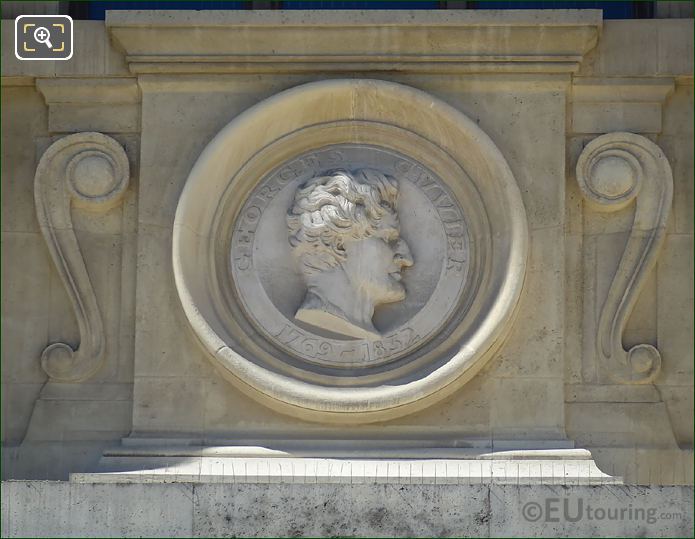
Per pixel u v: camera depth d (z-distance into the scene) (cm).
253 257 1248
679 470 1228
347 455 1209
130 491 1071
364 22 1242
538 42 1246
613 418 1233
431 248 1248
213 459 1206
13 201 1276
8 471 1239
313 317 1233
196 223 1240
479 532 1065
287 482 1178
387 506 1069
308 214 1240
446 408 1221
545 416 1220
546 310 1232
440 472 1190
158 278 1244
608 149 1256
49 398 1250
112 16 1252
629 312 1244
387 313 1245
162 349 1235
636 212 1248
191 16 1248
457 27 1242
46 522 1067
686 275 1257
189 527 1066
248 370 1206
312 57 1254
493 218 1242
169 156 1257
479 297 1233
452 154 1256
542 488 1071
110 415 1245
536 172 1246
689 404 1242
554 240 1238
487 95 1255
